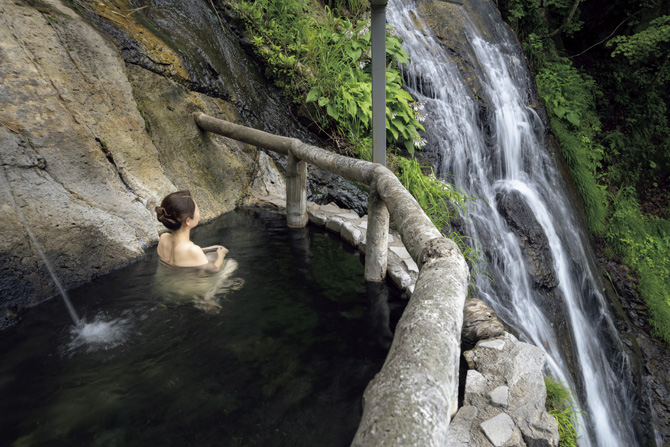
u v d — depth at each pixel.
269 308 2.93
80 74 3.80
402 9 7.46
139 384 2.13
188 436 1.83
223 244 3.97
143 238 3.75
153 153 4.21
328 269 3.60
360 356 2.47
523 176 7.61
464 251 4.71
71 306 2.84
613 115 11.44
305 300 3.07
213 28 5.69
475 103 7.12
